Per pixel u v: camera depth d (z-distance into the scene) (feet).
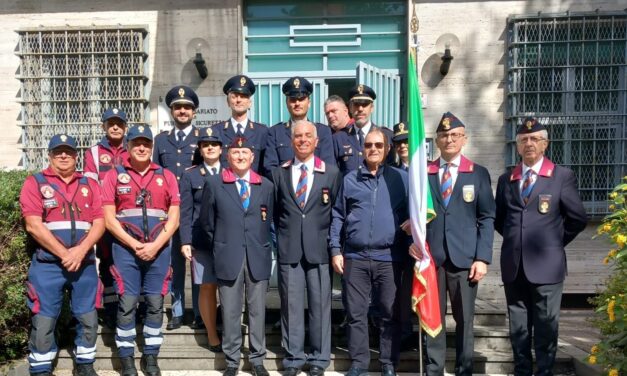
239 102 15.79
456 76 21.36
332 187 13.83
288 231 13.69
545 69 20.80
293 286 13.71
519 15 20.79
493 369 14.51
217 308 15.81
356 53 21.95
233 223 13.69
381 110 20.44
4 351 14.49
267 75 22.06
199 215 14.39
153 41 21.76
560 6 20.95
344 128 16.40
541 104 20.90
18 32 21.34
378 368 14.46
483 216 13.03
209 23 21.66
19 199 13.92
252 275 13.69
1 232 13.70
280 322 15.47
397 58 21.98
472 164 13.28
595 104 20.75
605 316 13.62
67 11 21.76
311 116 22.07
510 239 13.08
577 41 20.59
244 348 15.17
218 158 15.23
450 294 13.05
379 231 13.08
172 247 15.56
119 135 15.74
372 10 21.95
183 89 16.24
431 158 21.45
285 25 22.09
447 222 12.94
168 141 16.30
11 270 13.89
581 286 21.01
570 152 20.84
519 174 13.28
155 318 13.89
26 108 21.56
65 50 21.40
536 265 12.67
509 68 20.95
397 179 13.43
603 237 20.89
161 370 14.73
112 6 21.75
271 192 14.02
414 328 15.10
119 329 13.70
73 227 13.20
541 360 12.78
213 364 14.74
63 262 12.95
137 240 13.64
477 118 21.33
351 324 13.39
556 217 12.87
